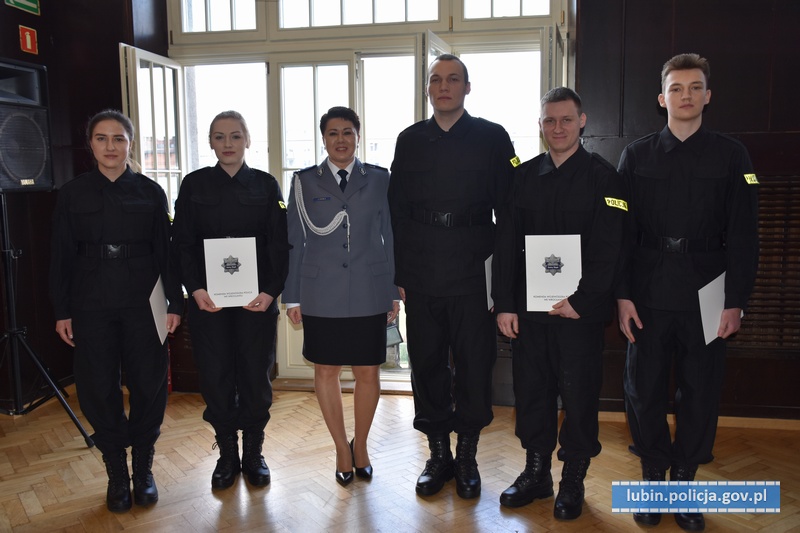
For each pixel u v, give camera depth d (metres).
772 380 3.23
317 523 2.31
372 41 3.84
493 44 3.76
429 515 2.37
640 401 2.31
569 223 2.23
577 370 2.25
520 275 2.34
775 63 3.04
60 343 3.94
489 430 3.25
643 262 2.27
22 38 3.53
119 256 2.37
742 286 2.13
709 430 2.26
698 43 3.09
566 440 2.34
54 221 2.35
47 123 3.29
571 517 2.31
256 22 3.97
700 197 2.17
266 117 4.10
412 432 3.22
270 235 2.52
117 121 2.35
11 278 3.22
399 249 2.46
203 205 2.44
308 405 3.65
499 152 2.38
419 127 2.46
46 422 3.40
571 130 2.16
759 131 3.09
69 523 2.34
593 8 3.17
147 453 2.51
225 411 2.52
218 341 2.47
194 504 2.46
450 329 2.44
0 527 2.31
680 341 2.26
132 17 3.74
